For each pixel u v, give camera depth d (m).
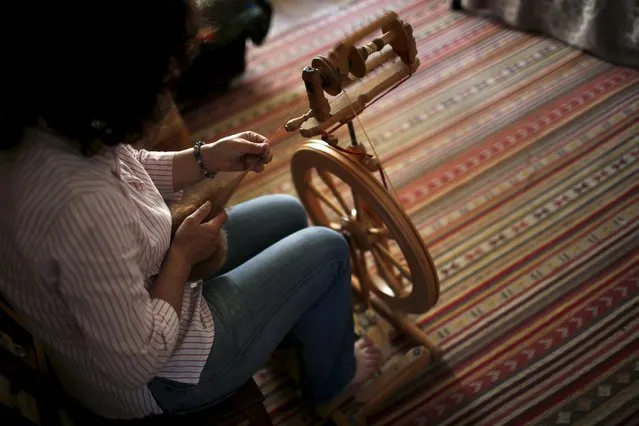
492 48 2.17
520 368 1.31
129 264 0.70
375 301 1.45
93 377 0.81
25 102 0.61
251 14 2.06
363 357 1.29
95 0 0.56
